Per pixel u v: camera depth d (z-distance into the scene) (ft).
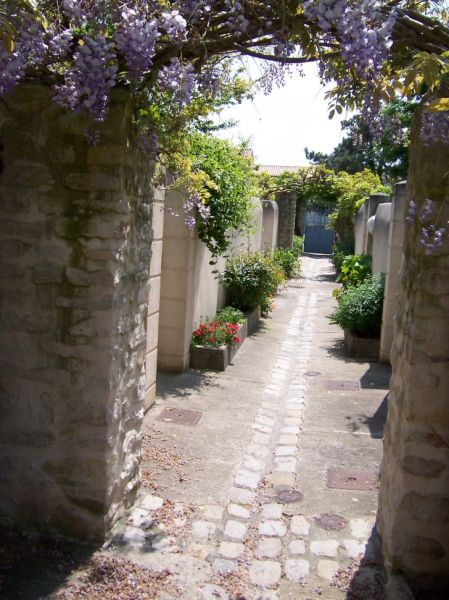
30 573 9.75
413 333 9.52
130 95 9.82
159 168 12.34
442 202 8.83
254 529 11.64
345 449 15.74
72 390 10.42
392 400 10.78
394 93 8.20
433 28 8.27
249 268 31.78
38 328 10.39
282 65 9.64
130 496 11.99
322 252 102.58
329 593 9.77
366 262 34.45
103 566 10.01
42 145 9.95
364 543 11.19
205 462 14.46
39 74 9.64
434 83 7.10
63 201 10.03
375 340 25.91
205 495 12.78
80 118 9.74
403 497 9.78
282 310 38.63
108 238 10.01
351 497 13.05
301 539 11.33
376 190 47.88
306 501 12.82
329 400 19.95
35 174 10.04
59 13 7.96
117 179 9.87
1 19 6.86
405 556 9.89
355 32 7.30
